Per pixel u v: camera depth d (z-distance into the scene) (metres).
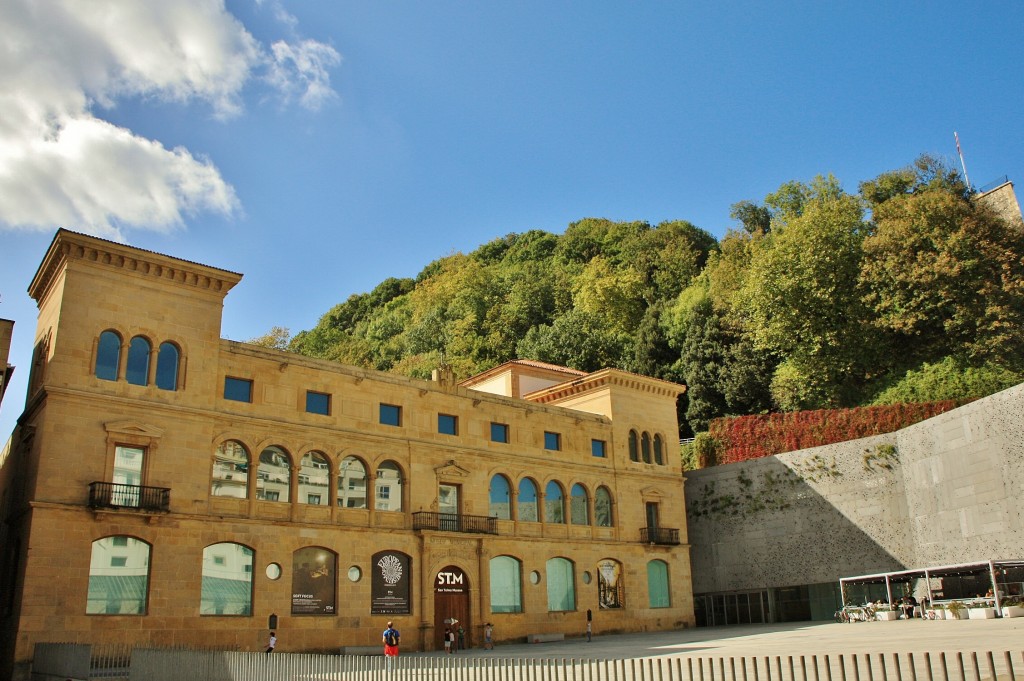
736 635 42.22
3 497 39.94
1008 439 44.31
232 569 36.56
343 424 41.94
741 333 79.19
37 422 34.44
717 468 61.97
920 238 68.12
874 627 41.78
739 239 91.81
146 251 36.56
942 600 48.03
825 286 71.06
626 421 56.91
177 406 36.31
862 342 68.94
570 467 52.03
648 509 56.97
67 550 32.12
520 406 50.62
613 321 98.88
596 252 126.56
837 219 73.62
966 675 17.97
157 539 34.53
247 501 37.78
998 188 71.25
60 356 33.81
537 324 105.31
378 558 41.28
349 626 39.25
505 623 45.66
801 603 56.59
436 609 42.84
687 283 101.44
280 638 36.88
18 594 31.53
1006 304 62.66
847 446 56.28
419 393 45.66
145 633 33.19
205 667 23.06
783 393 71.88
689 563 57.56
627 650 33.75
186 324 37.81
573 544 50.50
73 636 31.47
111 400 34.62
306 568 38.72
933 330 66.88
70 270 34.94
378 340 124.12
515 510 48.34
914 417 57.53
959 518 48.03
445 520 44.41
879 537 53.66
